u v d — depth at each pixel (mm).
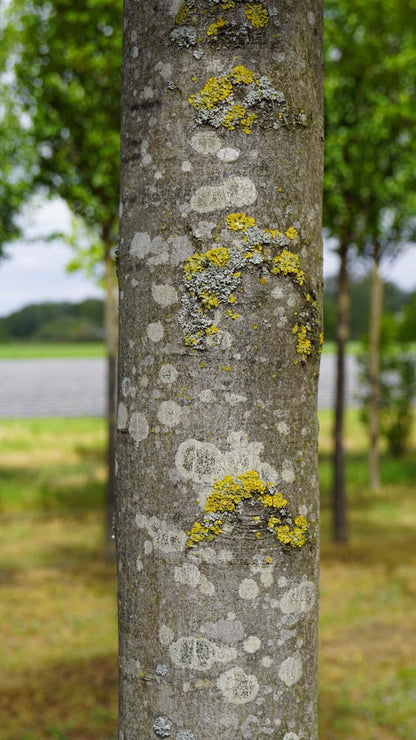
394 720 3725
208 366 1197
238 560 1199
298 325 1219
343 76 6547
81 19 5668
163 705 1206
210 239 1201
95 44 5891
